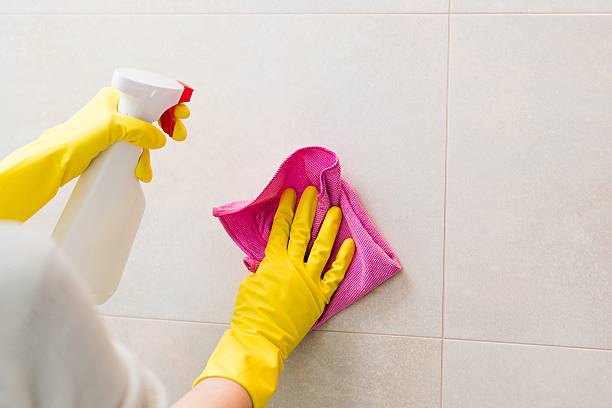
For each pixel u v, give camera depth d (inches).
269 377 33.8
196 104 39.6
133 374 17.1
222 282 39.4
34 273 14.0
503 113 37.0
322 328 38.4
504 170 37.0
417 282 37.6
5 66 41.2
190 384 39.7
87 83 40.5
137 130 30.5
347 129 38.2
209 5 39.3
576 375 36.4
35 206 29.9
